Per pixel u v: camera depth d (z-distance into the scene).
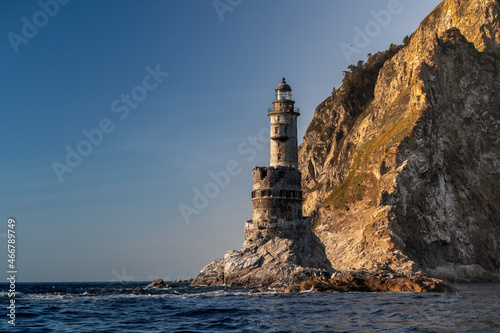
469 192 139.62
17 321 43.69
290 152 108.62
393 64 191.62
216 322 42.94
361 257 123.00
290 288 75.88
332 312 48.94
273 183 103.88
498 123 145.62
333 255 136.50
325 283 76.06
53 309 52.56
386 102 178.88
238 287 89.62
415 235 129.38
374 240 124.19
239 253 97.56
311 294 69.62
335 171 185.62
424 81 147.12
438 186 137.38
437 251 130.75
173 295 71.25
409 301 58.94
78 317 46.41
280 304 56.16
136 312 50.03
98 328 39.91
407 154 138.38
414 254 128.50
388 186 133.38
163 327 40.38
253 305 55.50
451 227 133.62
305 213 194.62
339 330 38.81
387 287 75.31
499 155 143.38
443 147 142.12
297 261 95.19
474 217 137.00
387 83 188.75
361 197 145.88
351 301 58.88
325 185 188.62
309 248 104.75
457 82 148.00
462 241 133.00
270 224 102.38
